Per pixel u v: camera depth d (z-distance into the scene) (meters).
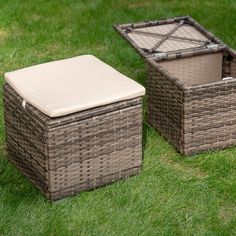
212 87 5.41
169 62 5.99
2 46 7.54
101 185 5.18
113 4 8.55
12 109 5.26
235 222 4.88
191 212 4.99
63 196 5.05
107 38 7.71
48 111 4.80
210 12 8.35
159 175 5.37
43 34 7.81
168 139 5.78
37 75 5.27
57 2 8.55
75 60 5.50
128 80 5.18
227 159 5.55
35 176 5.16
